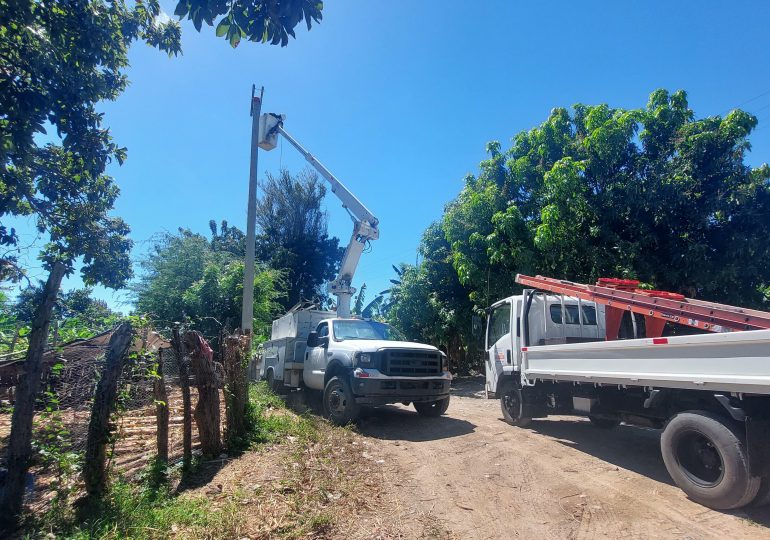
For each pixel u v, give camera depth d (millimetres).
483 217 15344
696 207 12133
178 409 8180
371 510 4746
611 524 4406
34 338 4621
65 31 6332
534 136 14875
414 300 18234
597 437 7742
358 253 12586
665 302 5957
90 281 9180
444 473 5926
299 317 11258
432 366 9008
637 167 12898
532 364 7906
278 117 13227
